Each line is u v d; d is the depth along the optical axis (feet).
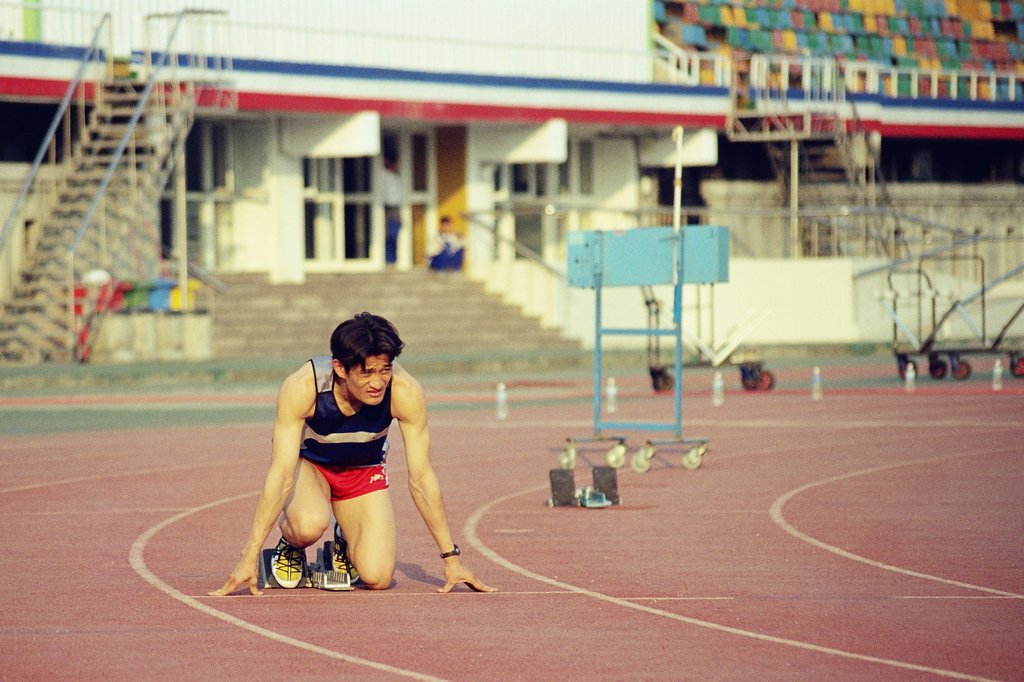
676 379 103.81
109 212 212.02
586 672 48.24
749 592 61.52
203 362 200.44
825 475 101.04
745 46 317.83
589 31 284.61
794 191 278.67
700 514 84.02
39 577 65.21
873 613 57.31
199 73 220.64
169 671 48.37
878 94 297.94
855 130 288.30
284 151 243.19
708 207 296.30
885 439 123.24
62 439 125.49
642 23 293.23
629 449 117.29
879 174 287.69
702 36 306.76
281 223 242.58
